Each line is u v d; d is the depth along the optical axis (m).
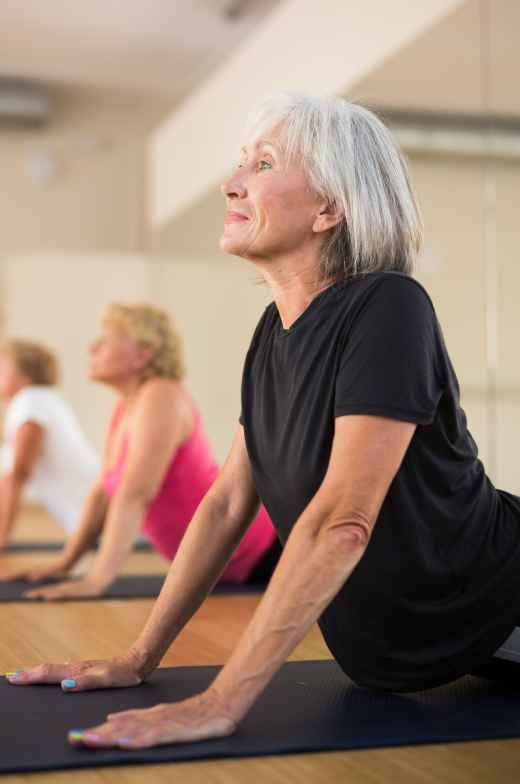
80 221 8.99
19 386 4.36
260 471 1.35
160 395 2.78
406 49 3.62
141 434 2.73
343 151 1.29
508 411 2.96
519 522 1.40
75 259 7.90
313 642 1.96
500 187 3.06
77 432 4.37
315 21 4.46
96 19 6.95
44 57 7.74
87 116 9.02
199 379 6.38
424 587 1.28
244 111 5.43
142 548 4.70
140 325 2.90
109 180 9.05
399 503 1.23
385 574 1.25
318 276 1.32
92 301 7.89
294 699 1.35
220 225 5.86
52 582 2.95
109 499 3.05
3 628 2.08
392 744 1.12
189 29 7.17
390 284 1.21
